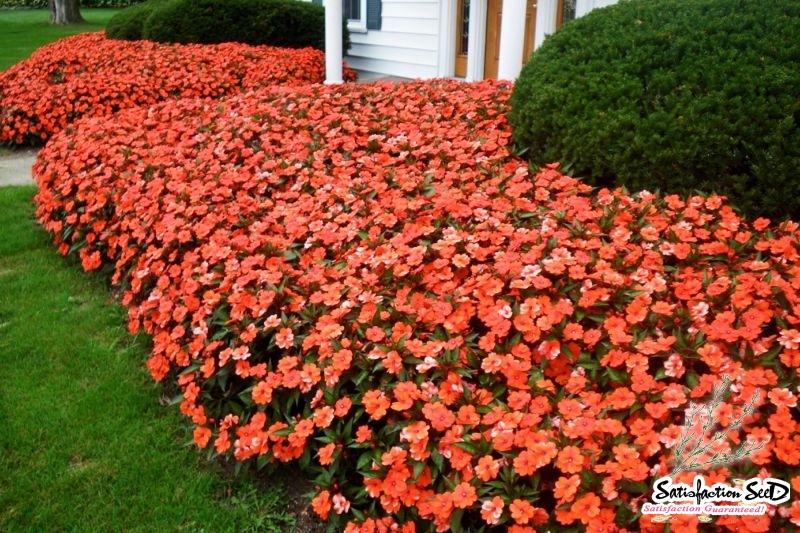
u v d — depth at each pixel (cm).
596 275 291
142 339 402
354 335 292
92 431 322
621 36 430
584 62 434
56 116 826
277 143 527
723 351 253
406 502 230
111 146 552
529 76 460
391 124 528
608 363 253
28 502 281
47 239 553
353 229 365
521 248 325
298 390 279
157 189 447
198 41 1070
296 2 1123
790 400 220
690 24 409
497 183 401
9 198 638
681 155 363
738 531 193
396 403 244
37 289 470
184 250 397
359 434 247
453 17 971
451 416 238
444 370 262
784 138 342
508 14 608
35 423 328
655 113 375
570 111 412
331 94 623
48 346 396
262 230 383
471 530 227
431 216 362
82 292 468
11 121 827
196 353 309
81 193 491
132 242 438
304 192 440
